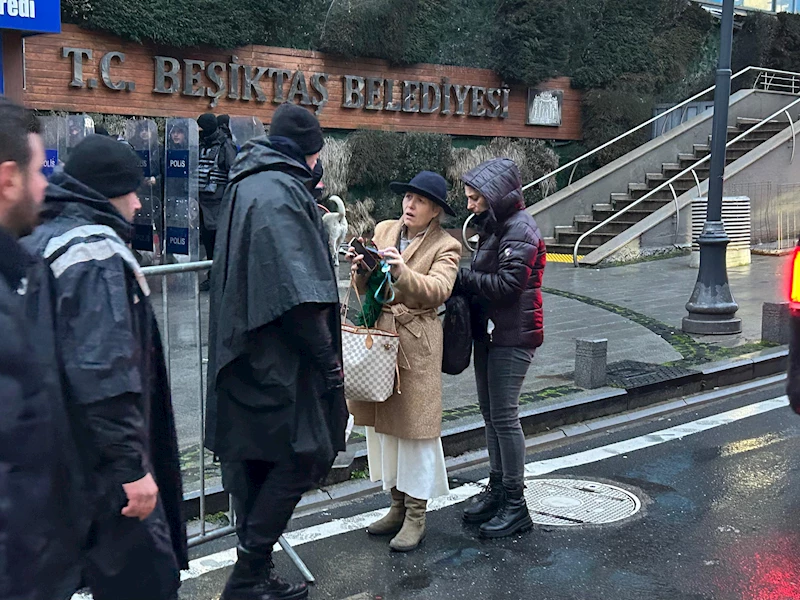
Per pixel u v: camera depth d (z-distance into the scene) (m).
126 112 12.41
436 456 4.41
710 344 8.80
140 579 2.58
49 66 11.63
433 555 4.36
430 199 4.34
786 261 14.56
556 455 6.01
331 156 14.26
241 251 3.33
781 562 4.23
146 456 2.54
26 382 1.96
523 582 4.05
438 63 15.91
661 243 15.00
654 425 6.75
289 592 3.72
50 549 2.05
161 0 12.29
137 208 2.85
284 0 13.69
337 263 4.85
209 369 3.49
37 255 2.29
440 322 4.49
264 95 13.73
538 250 4.49
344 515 4.95
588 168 17.98
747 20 20.33
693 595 3.90
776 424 6.66
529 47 16.53
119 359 2.41
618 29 18.12
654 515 4.86
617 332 9.33
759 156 15.59
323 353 3.34
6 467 1.92
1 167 2.05
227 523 4.58
